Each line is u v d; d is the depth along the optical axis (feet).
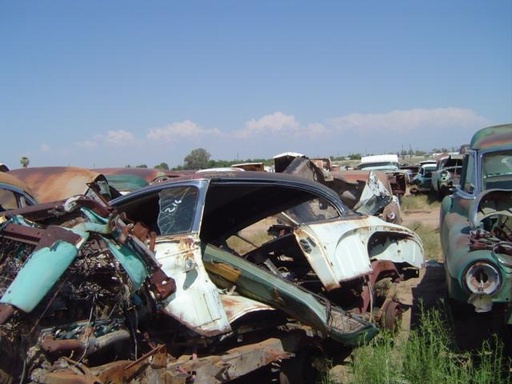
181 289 13.70
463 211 20.95
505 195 18.61
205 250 16.60
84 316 12.97
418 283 27.22
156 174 40.68
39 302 11.36
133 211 17.17
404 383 13.67
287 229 21.77
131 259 12.87
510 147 21.95
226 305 14.70
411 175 109.81
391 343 16.93
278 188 18.04
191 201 15.19
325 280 17.17
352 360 16.19
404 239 20.70
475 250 15.35
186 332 14.20
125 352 13.42
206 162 122.93
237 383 16.49
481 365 14.15
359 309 18.52
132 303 13.60
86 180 30.71
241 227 19.69
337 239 17.80
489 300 14.49
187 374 12.59
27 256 12.80
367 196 28.45
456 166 71.20
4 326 11.27
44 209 13.41
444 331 16.16
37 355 11.68
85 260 12.94
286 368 15.96
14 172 32.48
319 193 18.89
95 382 10.86
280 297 15.48
